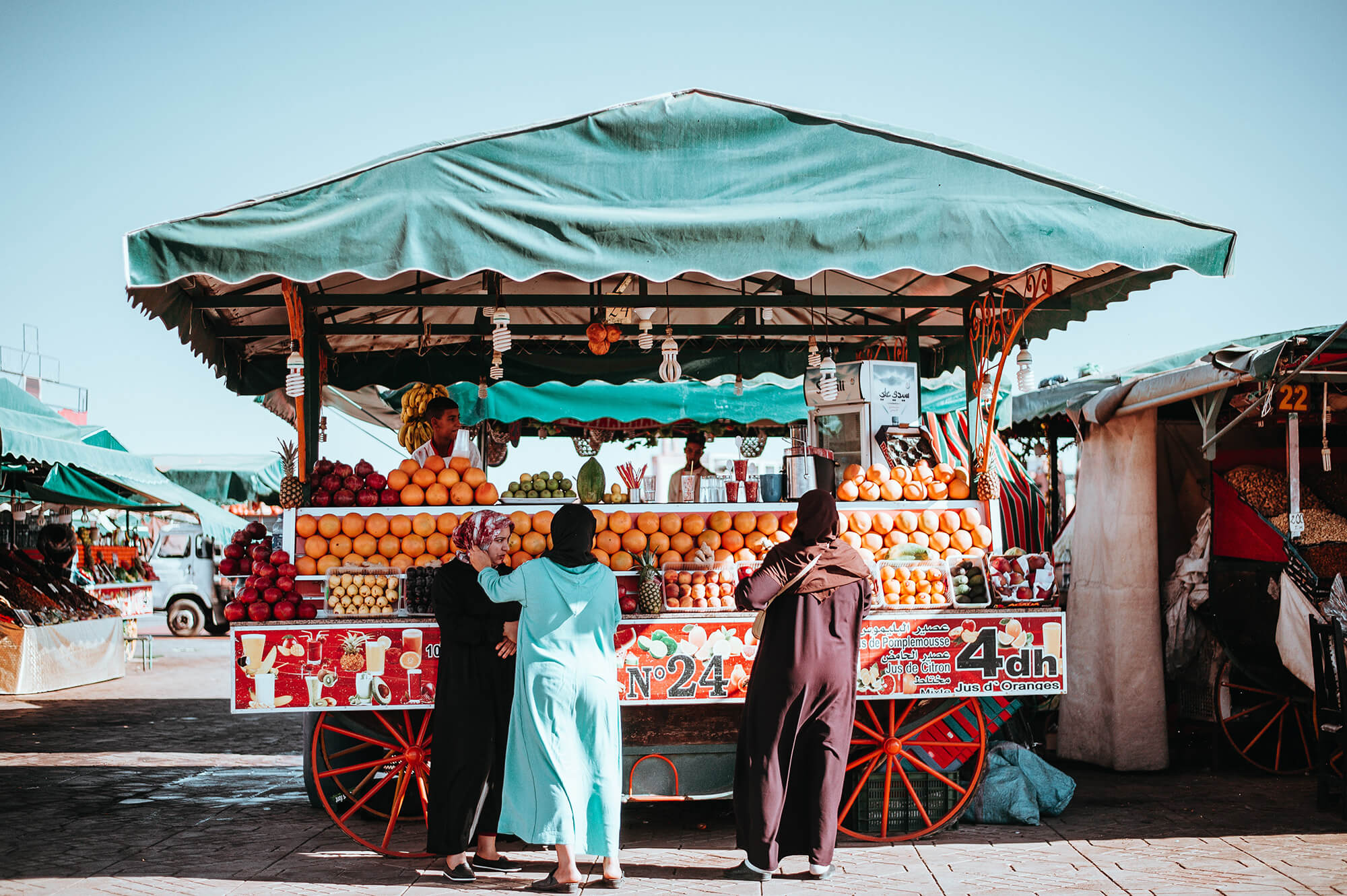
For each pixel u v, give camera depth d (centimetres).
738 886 502
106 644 1484
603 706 498
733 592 576
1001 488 942
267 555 574
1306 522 810
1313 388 729
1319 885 494
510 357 1016
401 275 753
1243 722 806
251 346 836
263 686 543
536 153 534
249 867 541
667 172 541
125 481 1397
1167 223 554
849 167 550
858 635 526
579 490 682
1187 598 826
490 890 500
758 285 817
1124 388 775
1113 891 488
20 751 925
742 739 521
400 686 547
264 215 509
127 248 496
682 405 1146
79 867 543
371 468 618
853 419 692
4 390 1243
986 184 552
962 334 874
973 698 593
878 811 595
